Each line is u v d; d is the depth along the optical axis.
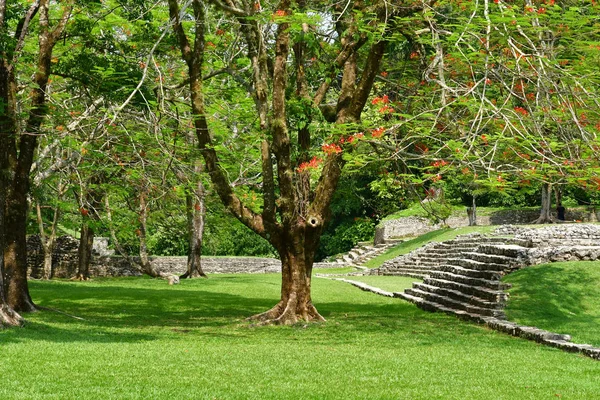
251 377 8.11
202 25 13.54
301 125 12.92
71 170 17.59
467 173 11.05
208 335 12.24
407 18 11.88
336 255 44.19
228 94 17.08
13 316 11.93
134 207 25.56
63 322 13.36
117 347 10.11
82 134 14.55
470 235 28.84
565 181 10.96
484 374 8.74
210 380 7.86
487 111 10.62
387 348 10.92
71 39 15.83
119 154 14.96
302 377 8.20
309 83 15.96
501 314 14.05
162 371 8.31
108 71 13.26
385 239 39.50
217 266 36.84
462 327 13.66
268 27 14.27
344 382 7.97
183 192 18.12
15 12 13.37
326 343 11.44
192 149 13.93
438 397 7.25
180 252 42.59
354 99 13.55
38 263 32.81
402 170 14.84
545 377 8.60
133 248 38.19
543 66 10.32
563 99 10.02
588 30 10.58
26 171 14.55
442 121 11.62
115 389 7.20
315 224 13.95
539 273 16.06
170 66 17.28
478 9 10.95
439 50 11.68
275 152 13.62
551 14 9.95
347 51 14.11
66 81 16.88
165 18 16.23
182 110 16.53
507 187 10.95
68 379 7.67
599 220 37.47
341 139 11.80
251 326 13.59
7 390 6.99
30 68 14.77
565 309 14.15
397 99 15.99
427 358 9.88
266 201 13.76
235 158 17.38
